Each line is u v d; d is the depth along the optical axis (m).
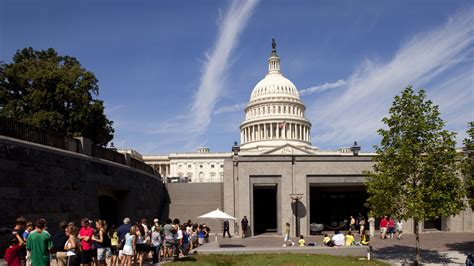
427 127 20.20
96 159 26.28
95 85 49.38
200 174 139.25
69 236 12.28
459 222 38.19
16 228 12.11
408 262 20.89
